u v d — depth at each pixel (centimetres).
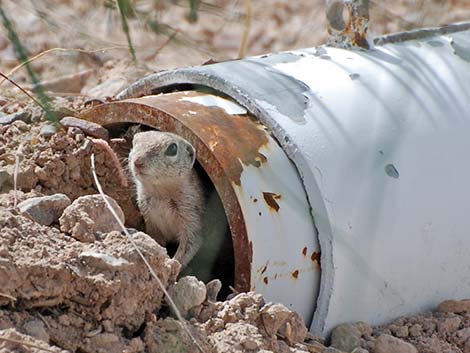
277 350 554
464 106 657
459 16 1072
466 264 647
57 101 775
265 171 590
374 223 598
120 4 577
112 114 659
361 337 601
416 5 824
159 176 657
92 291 514
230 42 1078
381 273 606
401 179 611
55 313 513
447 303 641
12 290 499
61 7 906
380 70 660
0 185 637
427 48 699
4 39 949
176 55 919
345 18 767
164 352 519
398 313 629
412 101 642
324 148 599
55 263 513
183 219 693
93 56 940
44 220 562
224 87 634
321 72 651
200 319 552
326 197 588
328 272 590
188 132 601
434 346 616
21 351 471
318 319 598
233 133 602
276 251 582
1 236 515
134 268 527
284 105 616
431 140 631
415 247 617
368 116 624
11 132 690
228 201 580
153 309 538
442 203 626
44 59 930
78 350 506
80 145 669
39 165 661
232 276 690
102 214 560
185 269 696
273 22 1143
